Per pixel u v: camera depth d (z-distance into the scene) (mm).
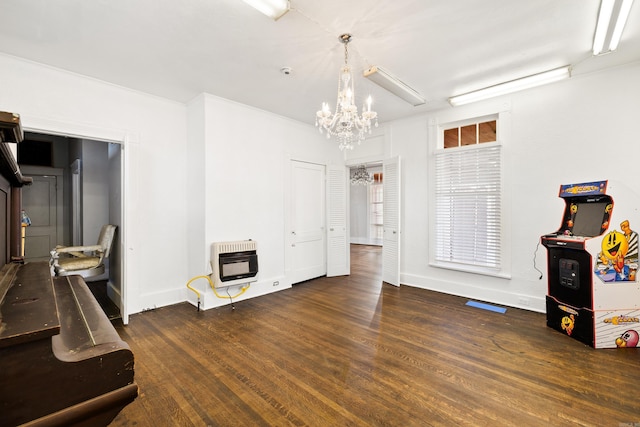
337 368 2230
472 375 2129
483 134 3979
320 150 5121
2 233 1346
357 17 2129
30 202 5016
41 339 707
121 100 3332
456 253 4105
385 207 4859
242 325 3057
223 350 2512
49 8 2002
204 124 3551
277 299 3955
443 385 2012
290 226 4633
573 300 2717
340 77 3088
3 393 666
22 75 2715
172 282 3746
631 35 2363
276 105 3980
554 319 2900
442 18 2158
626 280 2488
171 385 2020
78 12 2051
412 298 3979
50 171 5191
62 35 2338
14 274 1241
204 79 3164
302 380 2076
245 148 3967
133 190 3434
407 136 4586
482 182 3846
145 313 3404
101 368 802
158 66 2869
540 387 1976
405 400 1857
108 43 2459
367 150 5168
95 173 4711
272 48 2551
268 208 4270
